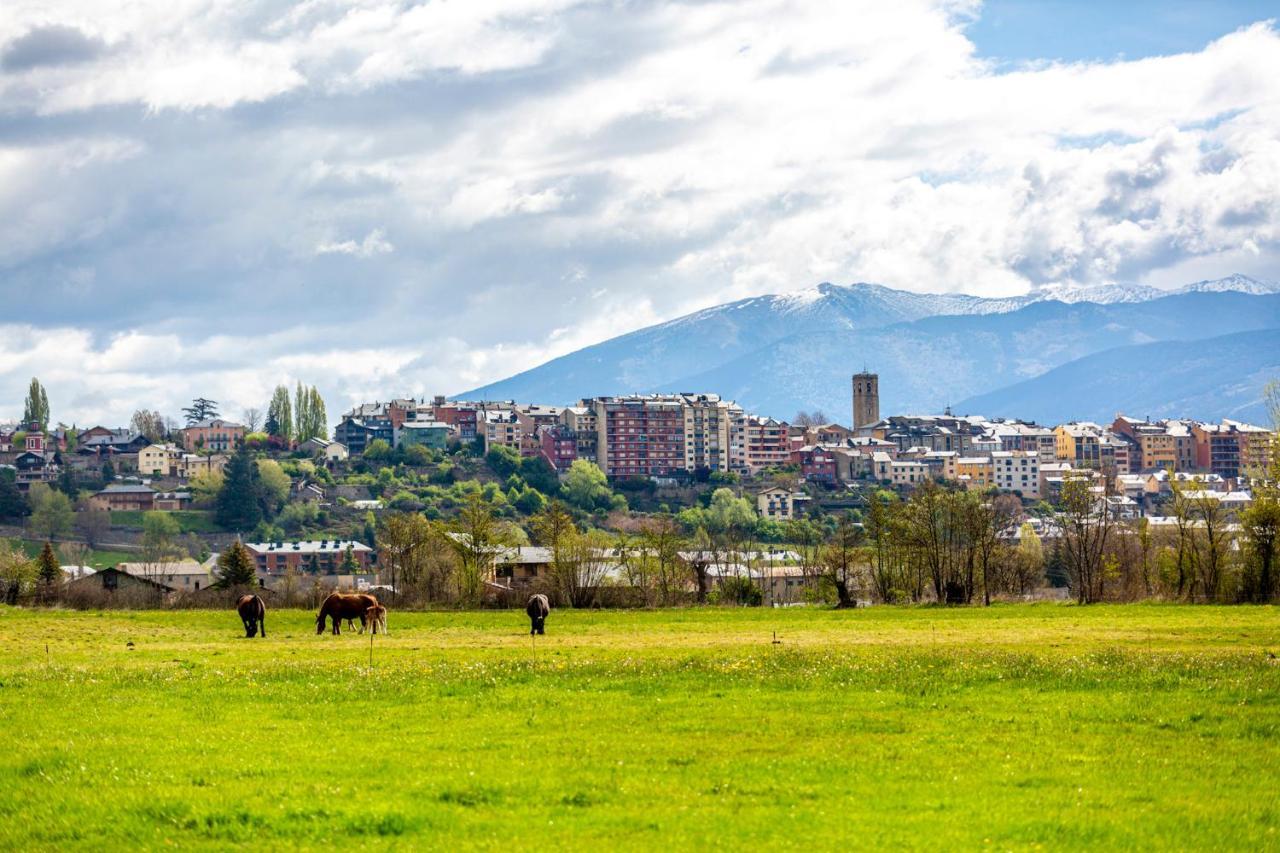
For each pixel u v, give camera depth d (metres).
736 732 54.25
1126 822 39.84
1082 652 91.19
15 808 43.06
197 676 76.81
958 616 157.25
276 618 154.75
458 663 84.69
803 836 38.31
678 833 38.62
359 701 64.50
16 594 198.88
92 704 63.84
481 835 38.75
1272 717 57.47
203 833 39.81
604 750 50.31
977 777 45.62
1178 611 161.25
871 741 52.16
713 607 191.88
